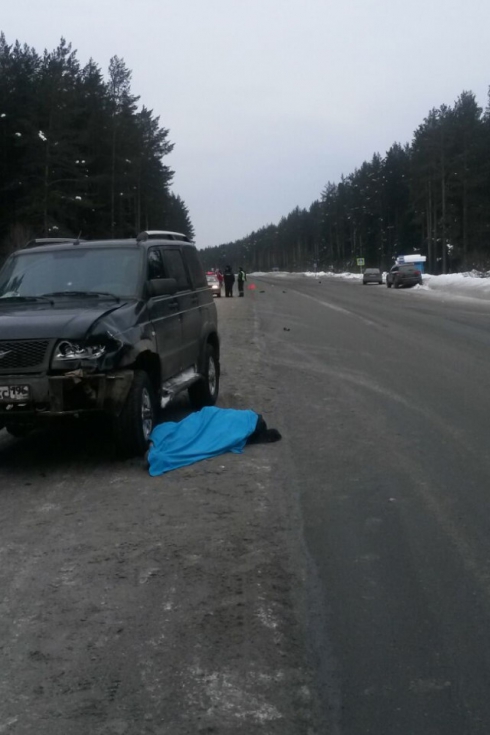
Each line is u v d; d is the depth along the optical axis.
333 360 14.52
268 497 6.17
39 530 5.55
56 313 6.93
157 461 7.01
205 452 7.37
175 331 8.41
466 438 8.09
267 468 7.01
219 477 6.74
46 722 3.23
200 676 3.55
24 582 4.64
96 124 52.75
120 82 57.09
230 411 8.15
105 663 3.68
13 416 6.55
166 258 8.82
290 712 3.28
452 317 23.92
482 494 6.21
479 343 16.59
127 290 7.77
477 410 9.51
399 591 4.44
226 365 13.89
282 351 16.05
